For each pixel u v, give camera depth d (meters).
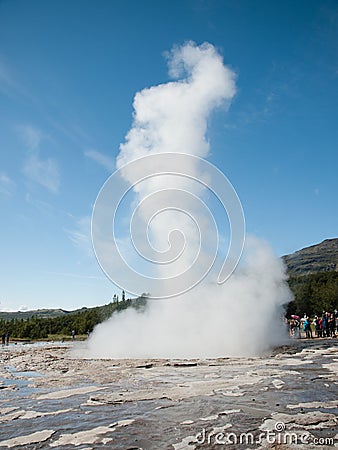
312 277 69.50
